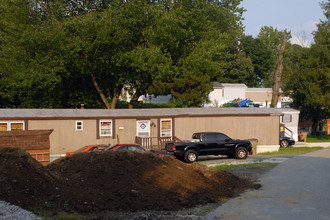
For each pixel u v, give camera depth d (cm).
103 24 3119
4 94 3409
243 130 2839
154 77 3356
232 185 1417
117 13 3250
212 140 2334
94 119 2472
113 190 1128
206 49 3475
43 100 3588
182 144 2241
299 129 4128
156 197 1120
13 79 3156
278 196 1244
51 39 3045
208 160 2417
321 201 1157
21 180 1004
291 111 3888
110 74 3597
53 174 1134
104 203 1024
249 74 7781
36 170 1072
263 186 1428
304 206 1100
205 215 1004
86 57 3284
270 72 8294
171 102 4197
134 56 3117
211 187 1343
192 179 1384
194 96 3700
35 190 984
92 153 1419
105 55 3262
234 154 2419
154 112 2705
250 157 2509
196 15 3594
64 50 3078
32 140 1616
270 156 2520
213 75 3822
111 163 1319
